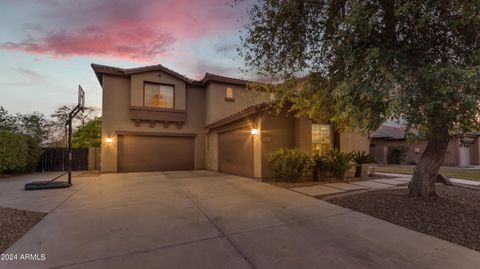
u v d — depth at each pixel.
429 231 3.61
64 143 18.30
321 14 4.72
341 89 3.59
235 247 3.10
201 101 14.81
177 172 12.52
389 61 3.41
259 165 8.77
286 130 9.30
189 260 2.73
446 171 12.56
